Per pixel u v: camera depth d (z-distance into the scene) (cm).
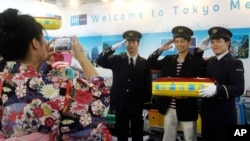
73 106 95
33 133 95
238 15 420
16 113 96
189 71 271
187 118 267
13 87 98
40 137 94
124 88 317
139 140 320
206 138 249
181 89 235
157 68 304
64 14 571
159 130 378
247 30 414
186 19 459
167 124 280
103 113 99
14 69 102
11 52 101
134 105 316
